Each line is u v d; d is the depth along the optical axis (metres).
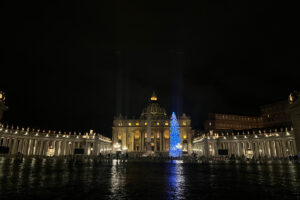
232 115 135.75
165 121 163.88
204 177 19.23
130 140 163.38
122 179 17.61
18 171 21.42
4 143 83.69
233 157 72.56
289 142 80.56
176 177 19.31
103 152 140.00
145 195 11.27
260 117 132.50
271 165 37.03
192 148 158.12
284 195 11.20
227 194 11.52
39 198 10.23
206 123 135.12
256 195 11.22
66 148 111.62
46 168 26.47
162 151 153.00
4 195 10.73
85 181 16.08
